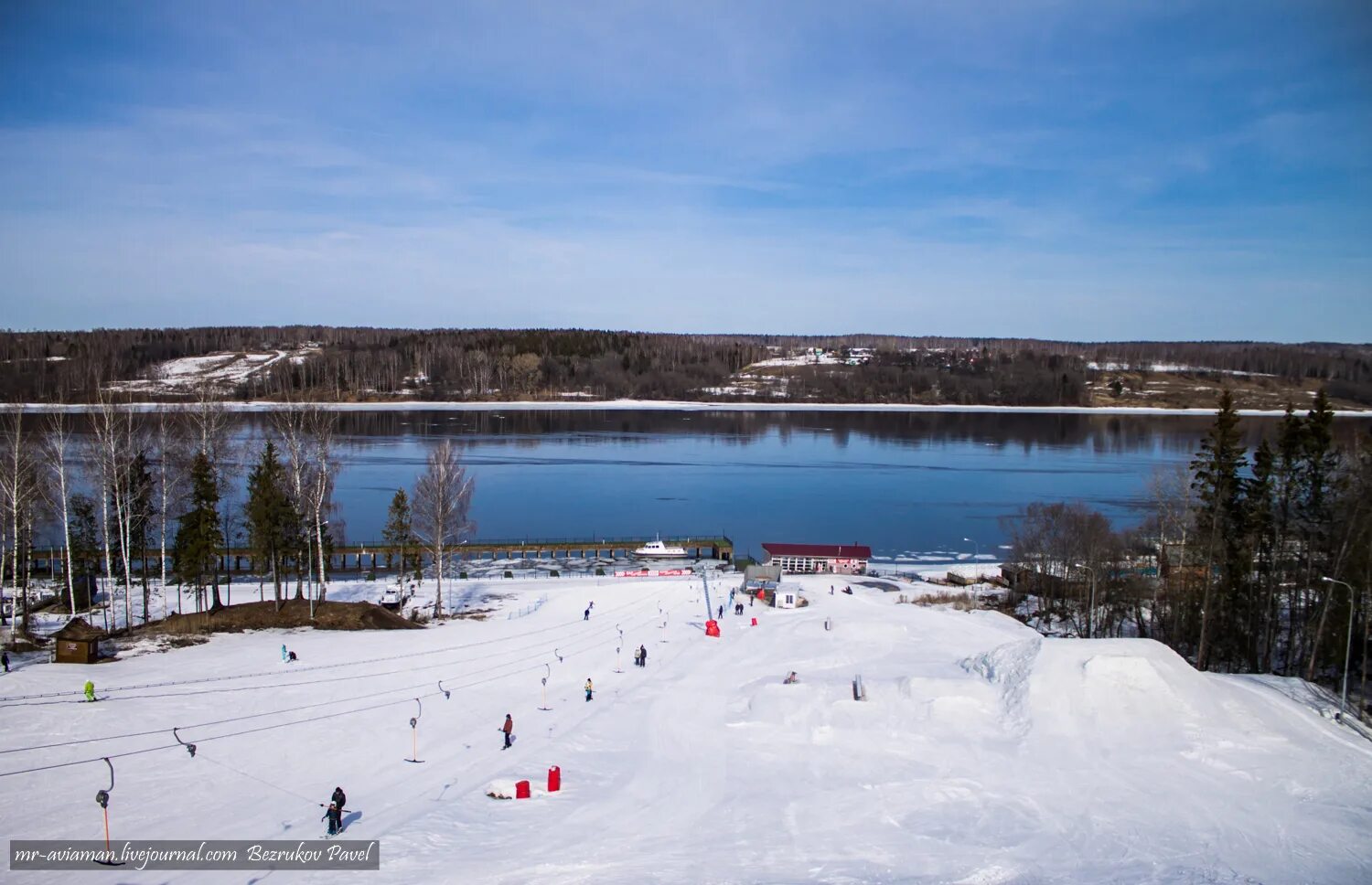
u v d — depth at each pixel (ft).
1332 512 205.98
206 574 256.73
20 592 261.44
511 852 106.83
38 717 149.18
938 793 128.16
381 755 140.87
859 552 341.21
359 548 339.36
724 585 295.48
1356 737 148.77
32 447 307.17
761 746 148.15
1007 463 647.15
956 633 226.79
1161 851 108.58
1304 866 104.99
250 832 111.65
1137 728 150.00
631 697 173.88
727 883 97.96
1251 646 214.69
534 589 290.56
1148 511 440.86
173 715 153.99
